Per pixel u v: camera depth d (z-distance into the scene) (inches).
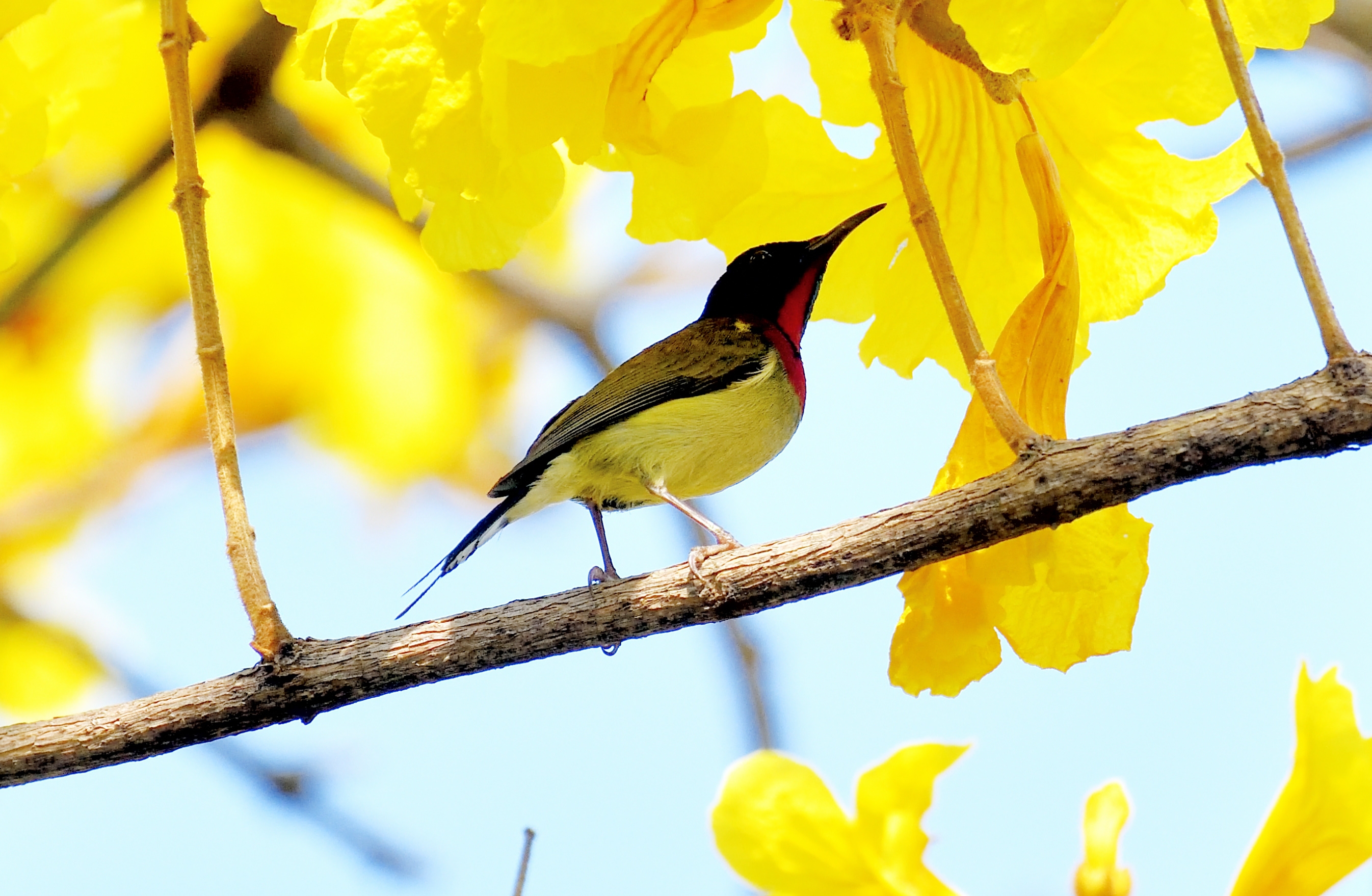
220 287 500.4
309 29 248.5
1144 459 243.3
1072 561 261.1
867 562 260.2
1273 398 240.1
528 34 235.0
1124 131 307.3
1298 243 237.1
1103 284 311.6
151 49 378.9
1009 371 265.0
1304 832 258.2
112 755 267.3
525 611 277.9
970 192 316.8
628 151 294.0
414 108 252.2
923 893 265.7
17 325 485.7
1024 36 226.1
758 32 301.4
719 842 270.8
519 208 281.9
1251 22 298.4
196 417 507.5
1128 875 266.7
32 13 287.0
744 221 317.7
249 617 272.5
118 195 417.7
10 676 487.5
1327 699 262.7
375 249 509.7
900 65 311.0
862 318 327.9
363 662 271.7
